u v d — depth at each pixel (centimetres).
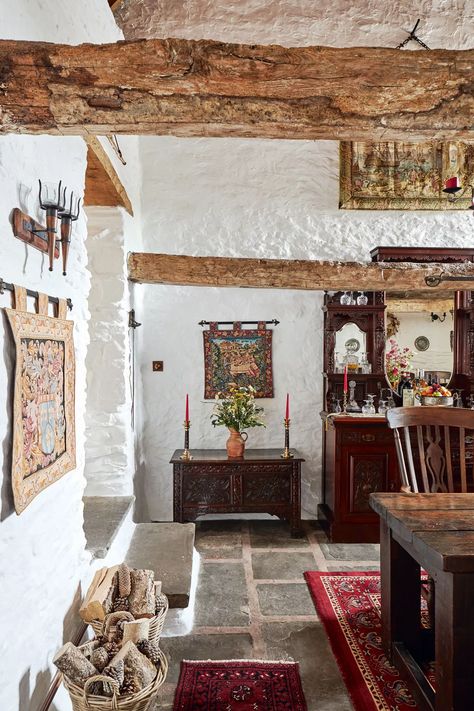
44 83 128
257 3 375
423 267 339
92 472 329
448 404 390
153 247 415
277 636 240
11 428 139
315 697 197
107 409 331
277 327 423
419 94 134
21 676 145
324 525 393
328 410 407
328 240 422
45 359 165
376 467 364
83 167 223
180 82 130
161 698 196
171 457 416
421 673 192
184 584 248
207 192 417
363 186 415
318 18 380
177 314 420
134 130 136
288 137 141
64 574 187
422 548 166
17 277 150
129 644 166
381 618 229
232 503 372
